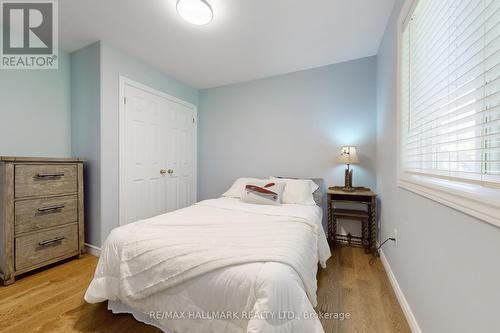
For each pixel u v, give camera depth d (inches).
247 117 132.4
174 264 44.1
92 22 78.7
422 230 48.4
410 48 60.9
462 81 37.8
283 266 39.2
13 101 85.0
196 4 67.4
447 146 43.5
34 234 73.9
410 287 54.4
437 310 40.7
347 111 109.6
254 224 61.2
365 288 67.7
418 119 55.1
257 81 129.3
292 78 120.6
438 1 45.8
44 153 92.7
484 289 28.1
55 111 95.4
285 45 94.4
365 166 106.1
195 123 143.7
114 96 94.3
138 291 47.1
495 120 29.4
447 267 37.5
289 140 121.8
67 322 52.1
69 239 83.9
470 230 31.2
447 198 36.8
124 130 98.1
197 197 145.6
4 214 67.7
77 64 97.0
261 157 129.0
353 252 95.4
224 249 44.8
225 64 111.1
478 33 33.6
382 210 89.7
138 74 105.0
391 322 53.4
